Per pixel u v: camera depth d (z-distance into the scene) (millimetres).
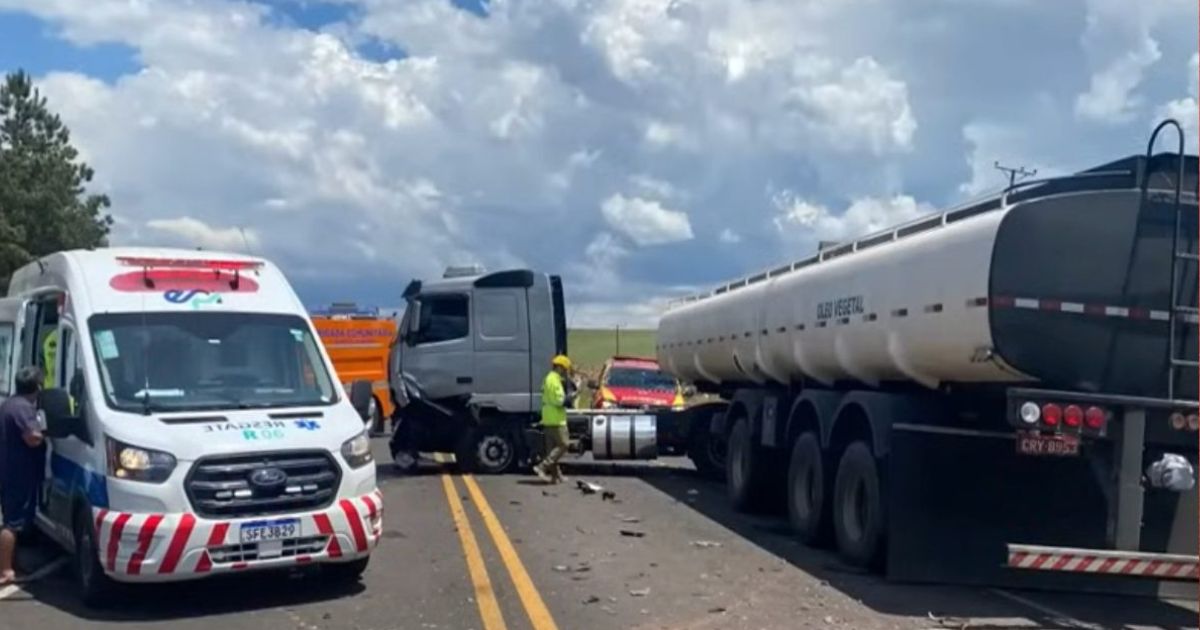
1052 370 10195
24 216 49438
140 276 11570
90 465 10367
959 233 10875
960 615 10258
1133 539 9945
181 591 10969
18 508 11406
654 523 15570
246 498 10055
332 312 34156
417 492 18531
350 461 10648
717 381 20656
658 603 10531
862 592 11148
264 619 9953
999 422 11781
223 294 11711
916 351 11633
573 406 23297
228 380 11094
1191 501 10750
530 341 21359
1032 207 10234
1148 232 10312
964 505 11242
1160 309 10289
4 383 14094
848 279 13367
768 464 16531
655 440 21812
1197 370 10227
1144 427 10094
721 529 15258
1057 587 11234
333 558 10445
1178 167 10250
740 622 9836
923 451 11289
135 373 10820
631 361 28438
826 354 14023
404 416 21641
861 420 12727
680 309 21938
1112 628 10000
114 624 9828
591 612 10141
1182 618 10539
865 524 12172
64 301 11656
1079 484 11227
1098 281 10250
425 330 21438
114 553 9828
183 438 10023
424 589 11047
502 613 10055
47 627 9719
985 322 10219
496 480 20438
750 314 16953
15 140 52750
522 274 21391
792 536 14727
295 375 11398
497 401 21281
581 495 18500
